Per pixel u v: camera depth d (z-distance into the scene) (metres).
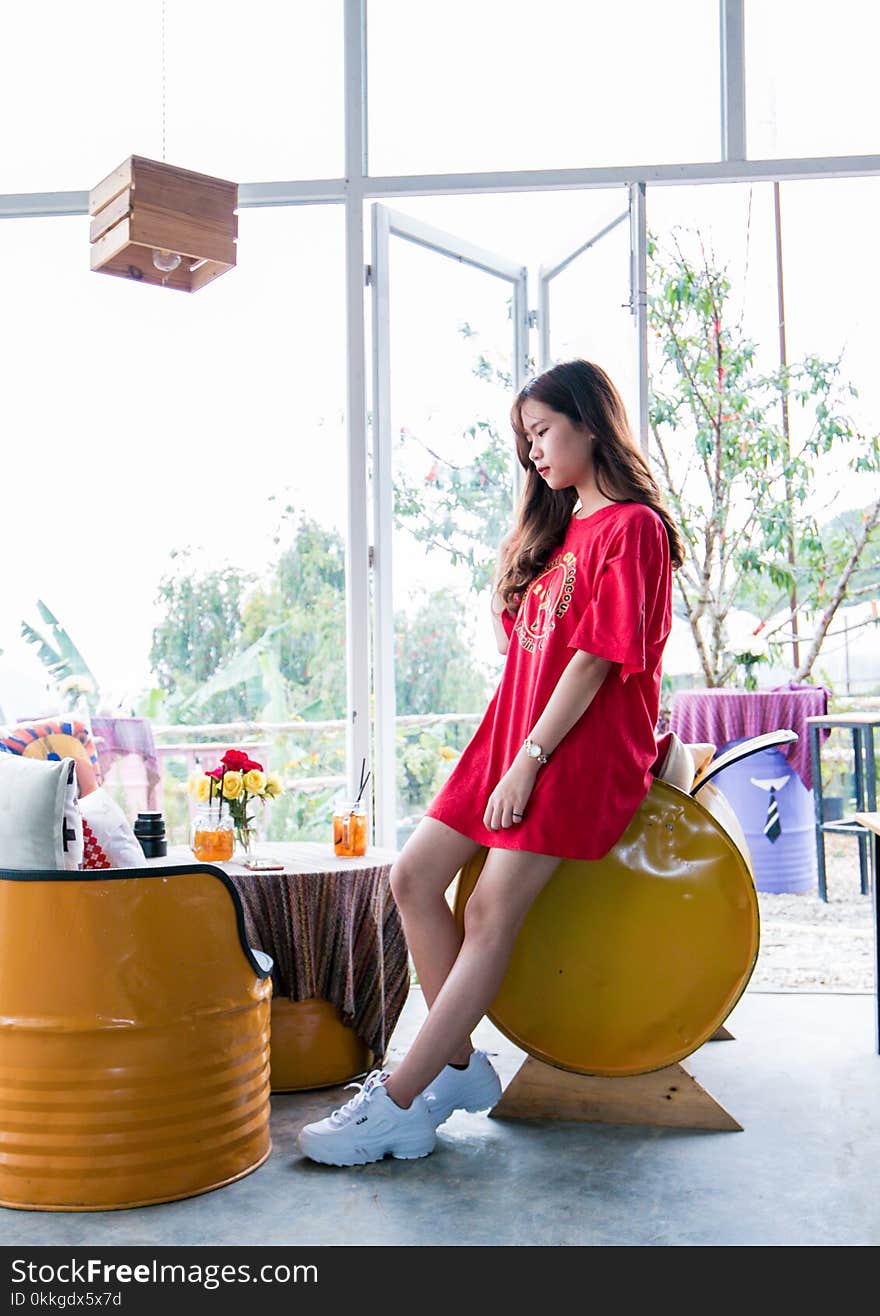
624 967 2.51
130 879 2.12
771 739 2.79
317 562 4.22
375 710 4.08
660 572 2.39
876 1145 2.38
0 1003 2.12
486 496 4.44
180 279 2.84
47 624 4.27
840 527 6.49
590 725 2.35
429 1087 2.45
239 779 2.95
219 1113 2.20
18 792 2.15
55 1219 2.06
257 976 2.30
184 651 4.28
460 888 2.53
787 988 3.74
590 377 2.48
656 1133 2.48
